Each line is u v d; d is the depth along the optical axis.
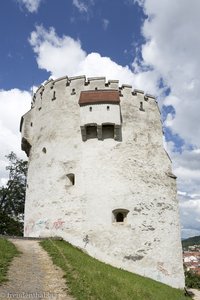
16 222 46.56
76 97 27.91
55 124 27.97
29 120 31.41
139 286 17.25
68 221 24.81
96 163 25.66
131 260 23.55
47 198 26.44
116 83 28.05
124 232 24.03
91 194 24.92
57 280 13.09
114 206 24.58
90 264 18.12
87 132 26.50
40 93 30.64
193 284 34.38
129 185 25.34
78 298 11.44
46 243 20.47
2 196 46.84
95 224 24.16
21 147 32.16
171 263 24.98
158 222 25.45
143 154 26.88
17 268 14.10
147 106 28.83
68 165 26.30
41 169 27.88
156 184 26.55
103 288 13.35
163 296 17.81
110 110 26.00
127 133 26.77
